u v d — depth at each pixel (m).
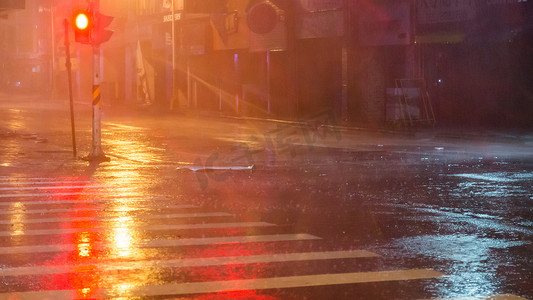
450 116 31.47
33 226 9.27
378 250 7.80
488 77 29.88
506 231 8.99
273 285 6.21
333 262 7.17
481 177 14.90
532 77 28.28
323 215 10.30
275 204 11.41
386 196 12.30
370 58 34.28
